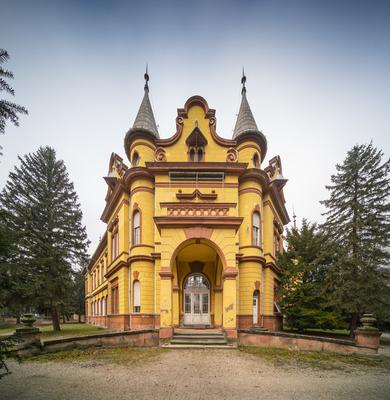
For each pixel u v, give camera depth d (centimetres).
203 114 2027
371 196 1750
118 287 2020
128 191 2048
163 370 844
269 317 1819
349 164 1873
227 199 1819
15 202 2392
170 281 1325
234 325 1284
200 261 1912
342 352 1112
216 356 1052
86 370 845
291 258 1973
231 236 1370
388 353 1220
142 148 1995
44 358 1008
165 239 1369
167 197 1816
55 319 2303
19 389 666
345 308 1639
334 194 1878
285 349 1197
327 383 734
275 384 716
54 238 2412
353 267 1648
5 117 609
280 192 2453
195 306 1862
